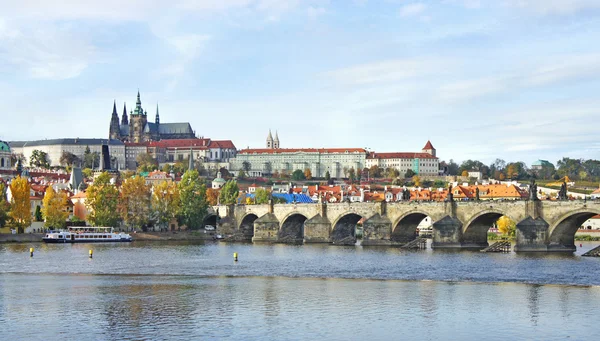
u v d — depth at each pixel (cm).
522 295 14838
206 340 11019
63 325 12012
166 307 13550
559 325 12025
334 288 15888
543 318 12550
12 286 16200
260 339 11081
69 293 15212
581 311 13112
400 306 13625
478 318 12550
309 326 11944
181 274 18688
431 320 12394
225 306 13650
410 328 11825
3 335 11338
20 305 13725
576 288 15750
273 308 13438
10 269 19625
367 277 17850
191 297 14688
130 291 15488
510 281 16888
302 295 14900
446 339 11119
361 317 12631
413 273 18575
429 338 11188
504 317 12644
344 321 12312
